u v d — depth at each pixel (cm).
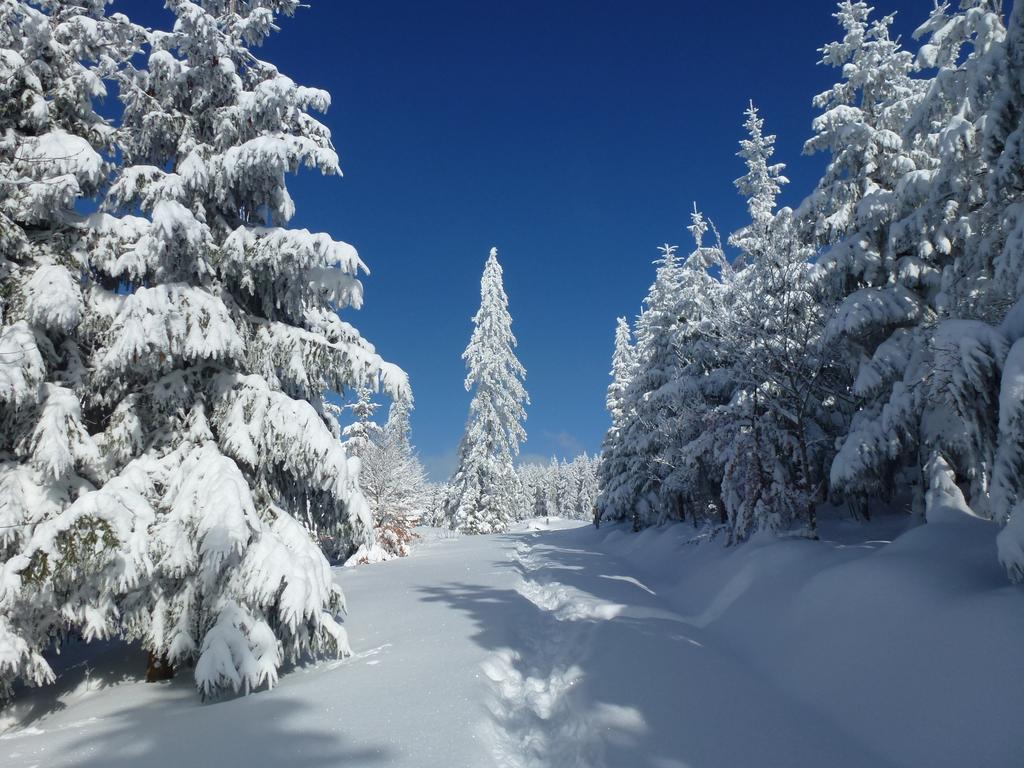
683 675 656
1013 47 715
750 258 1576
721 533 1652
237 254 823
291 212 970
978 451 725
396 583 1479
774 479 1449
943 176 973
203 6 959
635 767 450
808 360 1373
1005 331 671
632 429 2631
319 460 804
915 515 1218
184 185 819
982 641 513
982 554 713
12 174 762
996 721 443
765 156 1809
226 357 818
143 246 761
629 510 2773
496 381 4056
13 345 667
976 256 935
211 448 766
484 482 3869
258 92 854
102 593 670
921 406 1012
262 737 514
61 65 845
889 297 1186
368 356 916
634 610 1035
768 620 873
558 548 2400
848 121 1362
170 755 485
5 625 620
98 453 741
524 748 534
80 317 736
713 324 1512
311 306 982
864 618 682
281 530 777
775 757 470
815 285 1357
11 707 688
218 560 657
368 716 559
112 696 706
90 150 769
